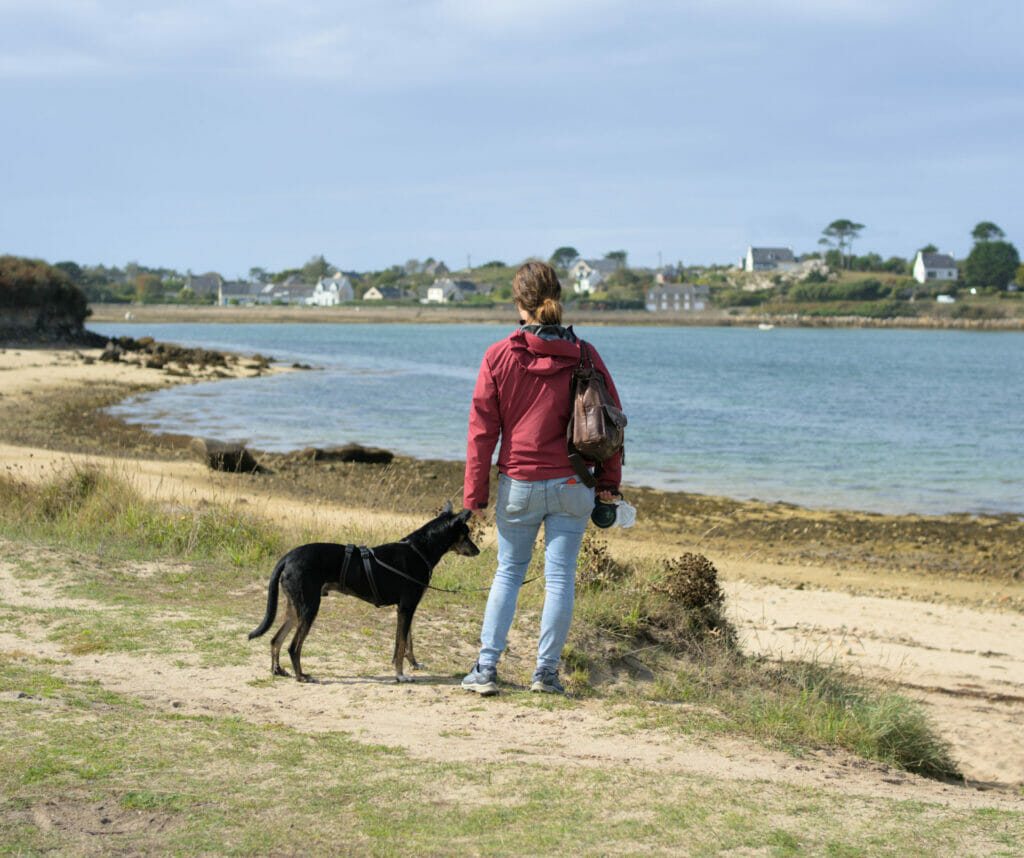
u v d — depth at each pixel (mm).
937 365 67562
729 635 7562
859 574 13328
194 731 3998
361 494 17406
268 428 27734
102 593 7043
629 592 7445
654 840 3104
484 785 3568
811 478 21391
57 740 3668
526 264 4840
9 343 54219
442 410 33594
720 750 4391
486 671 5039
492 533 11219
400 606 5281
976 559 14445
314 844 2936
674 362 67875
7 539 8789
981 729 7145
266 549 9445
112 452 20609
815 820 3406
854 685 6977
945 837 3305
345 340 95438
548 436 4688
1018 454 25125
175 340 87188
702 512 17453
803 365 65938
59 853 2746
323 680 5195
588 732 4492
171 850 2824
